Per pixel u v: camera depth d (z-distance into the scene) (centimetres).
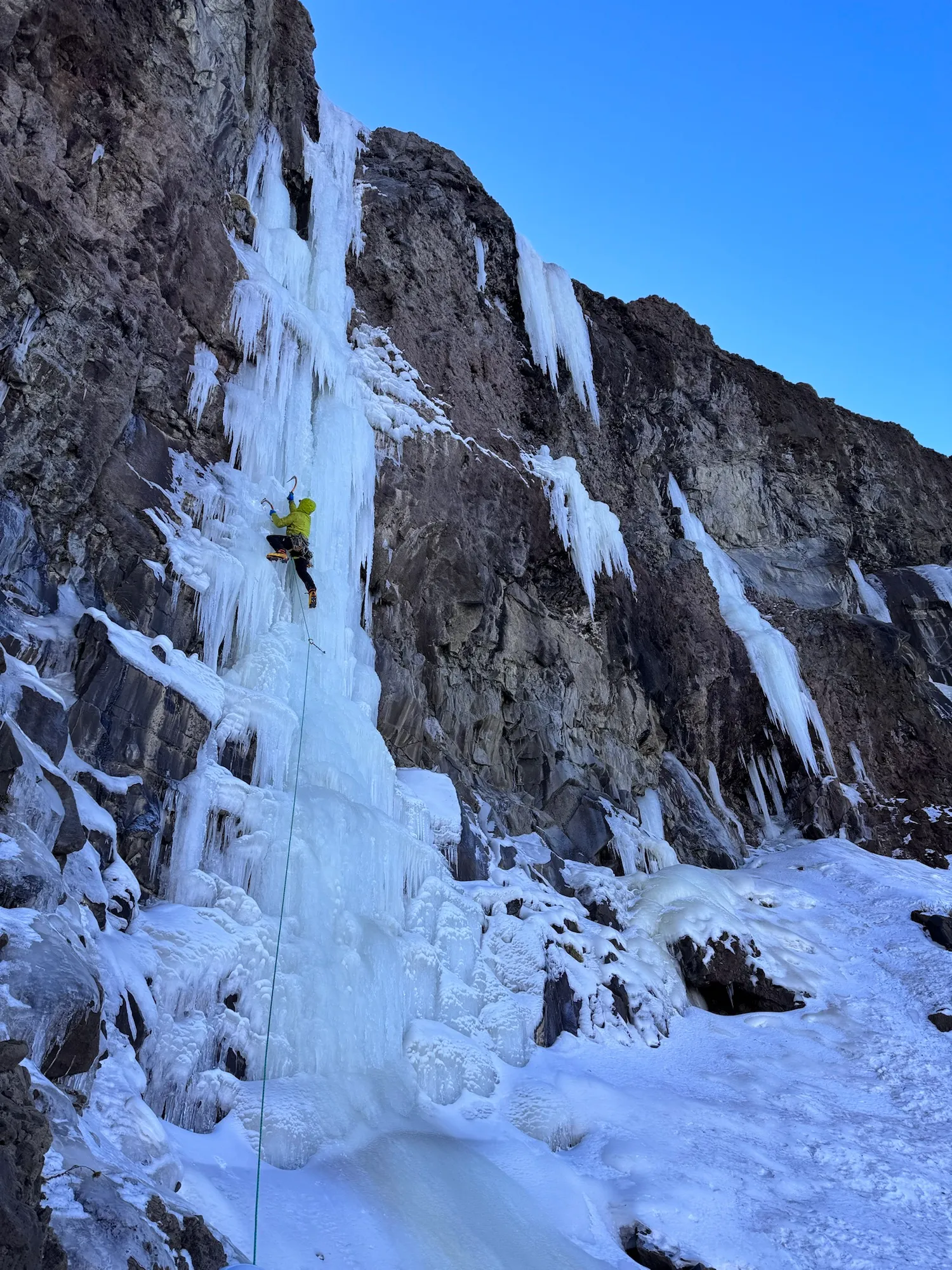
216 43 1320
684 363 2622
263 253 1478
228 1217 573
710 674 2177
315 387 1416
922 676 2616
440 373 1806
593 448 2238
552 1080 1010
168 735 880
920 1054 1291
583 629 1897
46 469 936
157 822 838
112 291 1066
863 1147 1009
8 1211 354
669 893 1529
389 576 1506
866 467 2944
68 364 984
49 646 831
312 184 1705
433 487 1612
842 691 2452
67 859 673
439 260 1936
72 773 778
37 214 973
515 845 1476
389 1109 835
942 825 2255
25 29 1010
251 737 991
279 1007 799
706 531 2545
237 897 849
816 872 1933
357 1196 686
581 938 1285
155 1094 662
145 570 982
